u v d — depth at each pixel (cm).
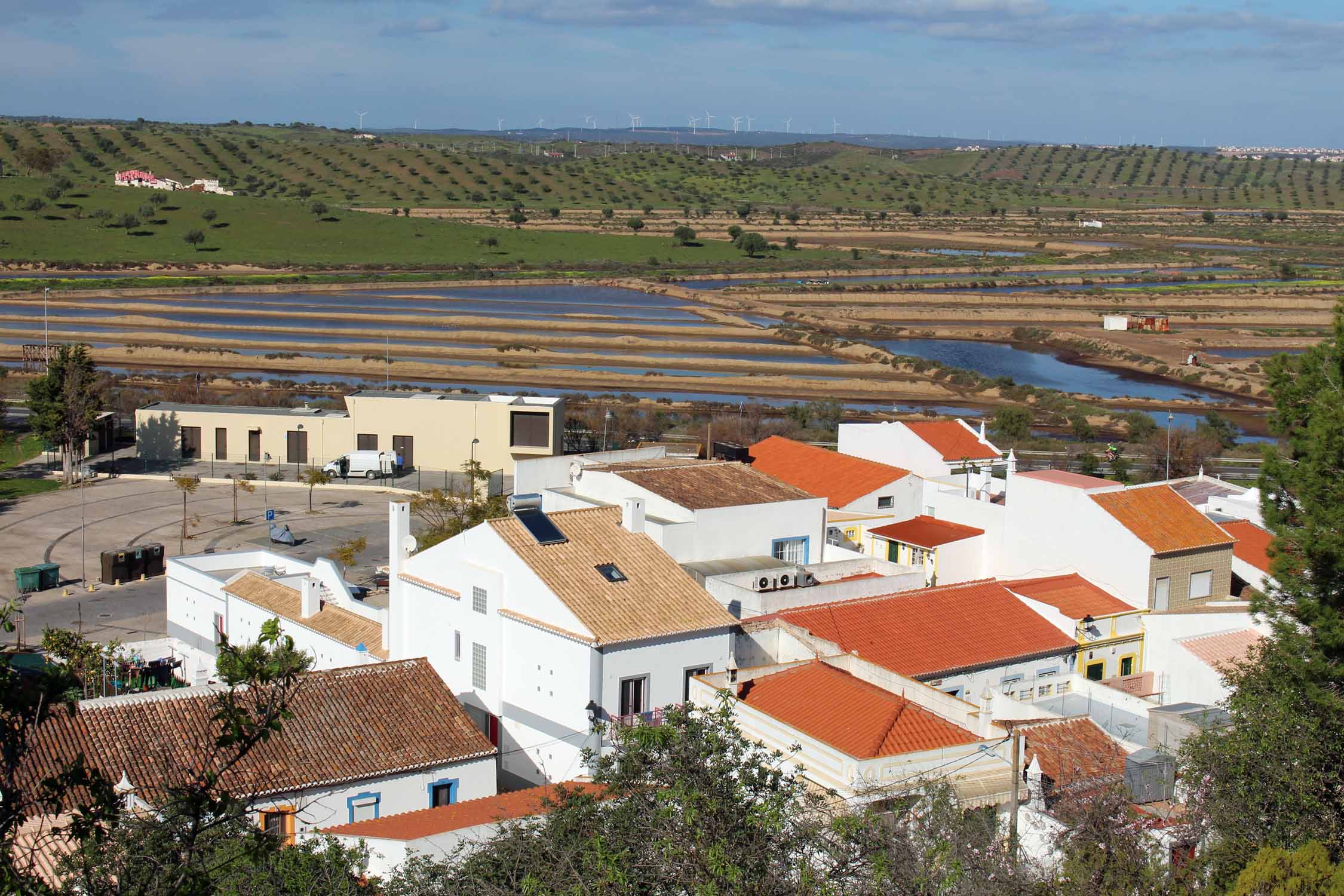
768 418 15975
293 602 6262
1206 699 5081
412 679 4725
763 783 2714
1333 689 3794
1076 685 5050
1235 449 14312
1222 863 2872
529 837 3030
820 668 4303
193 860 2384
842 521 7156
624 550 5153
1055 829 3203
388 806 4269
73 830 1956
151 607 8069
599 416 14538
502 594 4969
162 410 12594
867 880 2644
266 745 4219
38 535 9738
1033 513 6294
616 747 3516
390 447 12300
